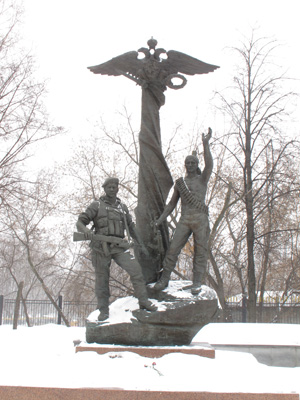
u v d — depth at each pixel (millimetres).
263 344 9531
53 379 4723
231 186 18000
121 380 4684
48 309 20641
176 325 6000
